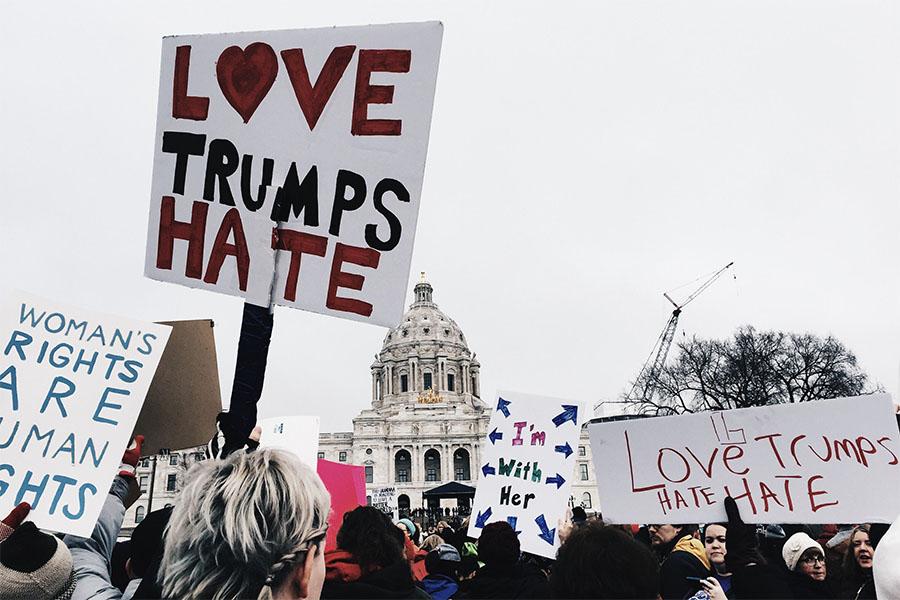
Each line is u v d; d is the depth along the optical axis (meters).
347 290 4.38
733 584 5.16
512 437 8.44
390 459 121.56
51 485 3.99
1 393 4.15
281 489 2.91
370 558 4.47
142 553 3.96
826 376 57.50
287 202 4.51
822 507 5.33
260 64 4.62
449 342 143.25
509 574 5.42
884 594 3.02
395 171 4.42
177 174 4.67
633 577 3.07
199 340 5.00
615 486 6.04
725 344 60.62
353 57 4.51
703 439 5.80
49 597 3.16
